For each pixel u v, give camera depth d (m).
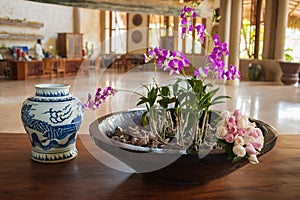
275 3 10.72
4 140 1.54
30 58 10.32
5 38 10.56
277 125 4.68
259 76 10.91
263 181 1.12
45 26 12.15
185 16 1.09
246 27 11.85
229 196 1.01
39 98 1.23
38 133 1.22
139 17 14.53
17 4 10.92
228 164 0.99
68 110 1.24
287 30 11.55
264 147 1.05
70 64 11.30
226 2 9.56
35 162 1.26
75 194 1.01
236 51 9.60
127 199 0.98
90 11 14.59
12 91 7.47
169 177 1.04
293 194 1.04
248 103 6.43
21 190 1.03
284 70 9.77
